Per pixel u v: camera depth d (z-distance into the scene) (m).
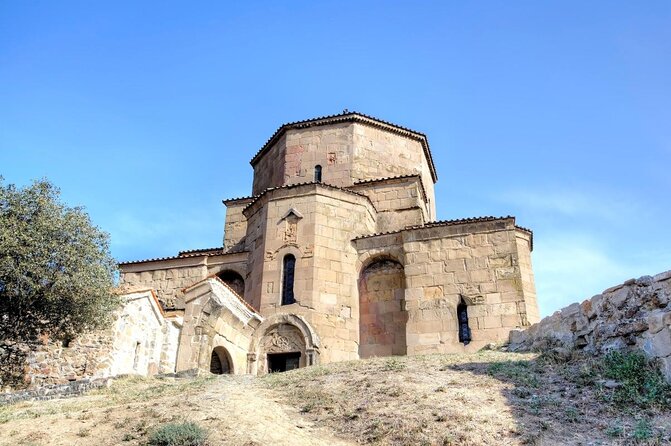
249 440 9.60
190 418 10.81
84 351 18.00
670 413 9.52
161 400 12.80
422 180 30.50
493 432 9.34
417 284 23.44
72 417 11.58
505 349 17.38
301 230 24.55
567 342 14.58
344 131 29.77
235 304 22.06
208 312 20.05
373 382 13.00
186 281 26.83
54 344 18.06
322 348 22.33
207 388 14.05
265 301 23.50
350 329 23.42
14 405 13.77
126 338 18.88
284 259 24.34
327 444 9.56
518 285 22.31
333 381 13.72
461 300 22.81
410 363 15.12
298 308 22.97
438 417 10.12
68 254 17.31
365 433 9.95
